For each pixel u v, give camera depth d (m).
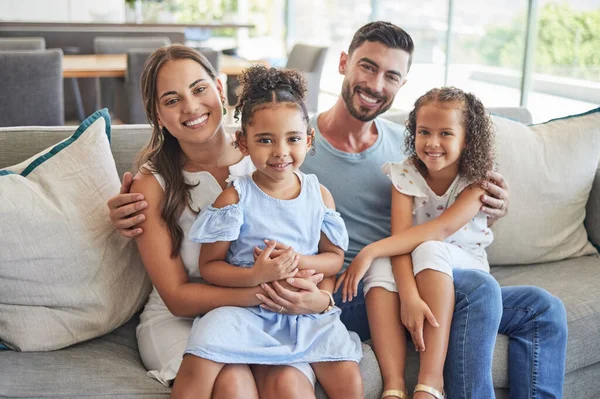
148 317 1.73
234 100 4.43
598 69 4.12
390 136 2.12
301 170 1.99
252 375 1.48
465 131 1.86
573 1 4.33
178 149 1.73
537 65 4.75
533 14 4.73
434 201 1.94
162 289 1.62
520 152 2.17
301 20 9.09
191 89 1.62
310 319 1.59
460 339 1.62
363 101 1.96
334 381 1.51
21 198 1.58
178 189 1.65
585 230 2.29
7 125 3.67
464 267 1.81
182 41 6.18
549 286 2.00
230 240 1.59
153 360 1.59
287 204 1.65
